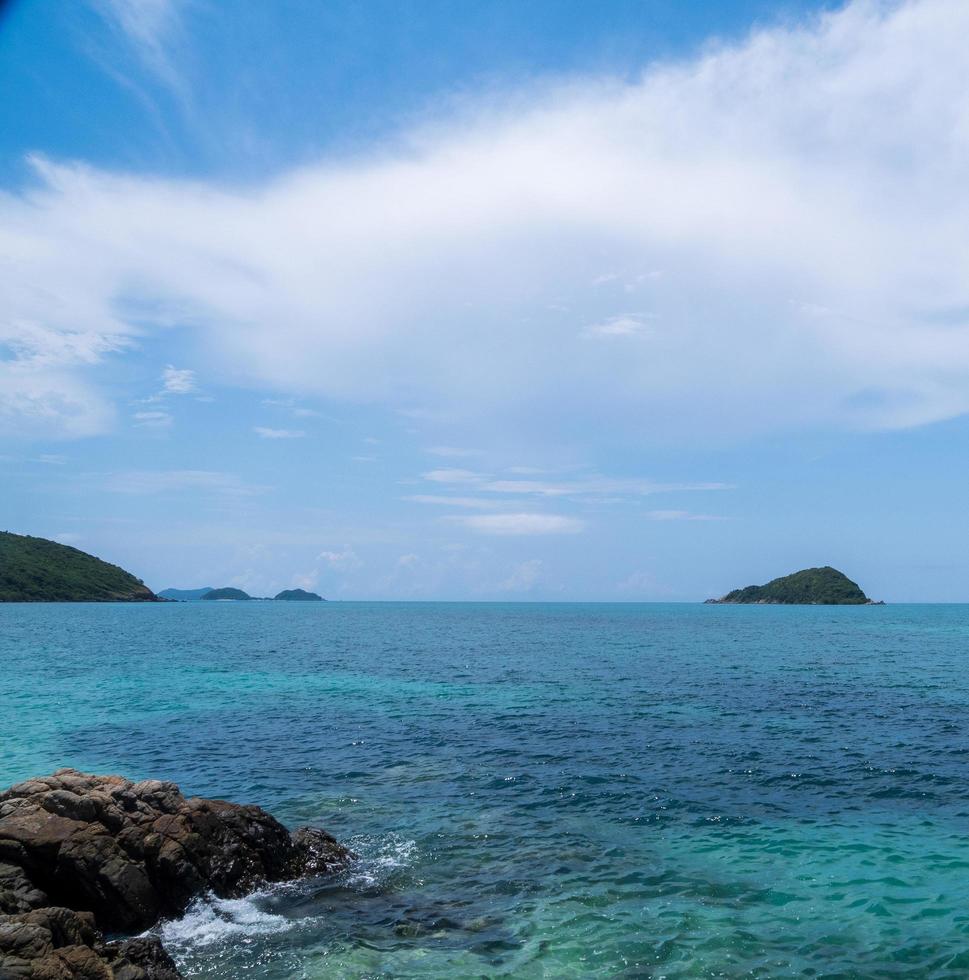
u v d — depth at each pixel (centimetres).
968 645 8512
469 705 4034
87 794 1636
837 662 6397
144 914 1469
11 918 1192
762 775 2533
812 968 1268
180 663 6400
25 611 17500
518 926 1438
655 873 1698
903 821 2058
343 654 7350
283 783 2475
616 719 3572
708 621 16438
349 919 1485
